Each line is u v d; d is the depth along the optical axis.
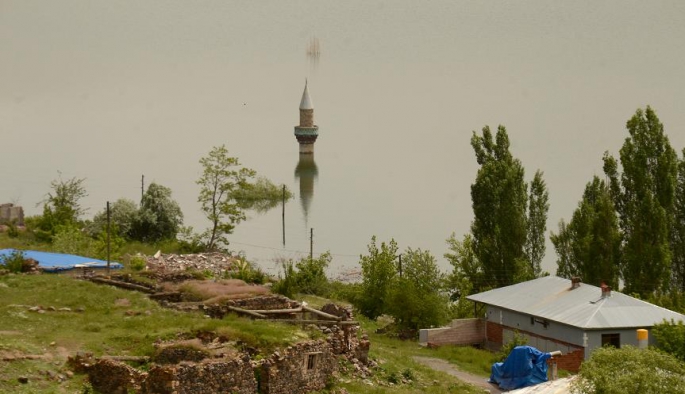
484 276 73.19
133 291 48.88
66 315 42.38
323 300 62.22
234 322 38.81
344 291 69.81
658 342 49.78
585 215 71.44
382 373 42.75
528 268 72.06
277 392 35.03
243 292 48.06
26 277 49.88
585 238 70.50
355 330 43.38
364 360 43.03
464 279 69.06
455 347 55.81
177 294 48.06
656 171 73.31
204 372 32.28
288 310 43.78
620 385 35.72
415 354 52.91
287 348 36.16
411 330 60.00
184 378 31.81
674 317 52.34
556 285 58.78
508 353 51.59
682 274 73.62
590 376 37.03
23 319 40.47
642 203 70.62
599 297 54.62
